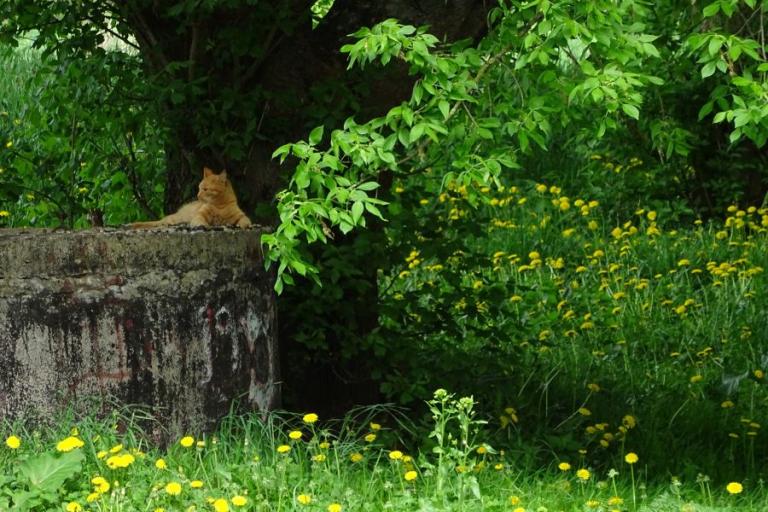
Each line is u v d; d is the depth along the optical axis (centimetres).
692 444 1202
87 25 1225
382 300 1262
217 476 875
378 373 1171
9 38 1227
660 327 1630
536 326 1586
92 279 930
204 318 966
